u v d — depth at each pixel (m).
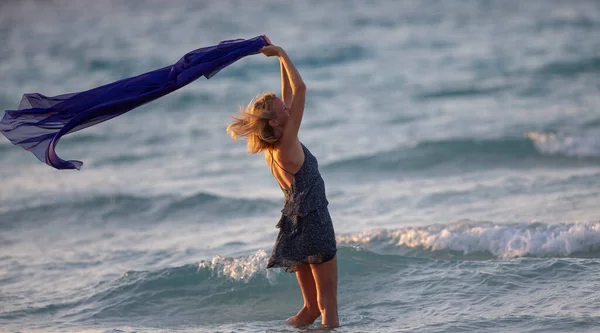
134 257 20.69
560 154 33.28
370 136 41.38
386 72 66.62
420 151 34.47
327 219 12.48
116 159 39.25
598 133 36.06
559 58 65.50
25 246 23.16
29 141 13.24
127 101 12.69
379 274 16.59
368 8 127.50
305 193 12.31
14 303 16.52
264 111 12.05
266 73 68.19
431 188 27.92
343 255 17.58
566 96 49.69
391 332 12.75
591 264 15.47
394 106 51.19
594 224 18.58
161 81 13.17
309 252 12.38
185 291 16.52
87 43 100.25
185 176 34.19
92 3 176.38
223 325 14.39
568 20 95.56
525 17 102.25
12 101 61.97
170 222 25.83
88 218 26.98
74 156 40.53
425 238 19.36
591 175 27.95
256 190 30.38
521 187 26.50
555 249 17.81
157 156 39.62
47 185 33.03
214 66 12.77
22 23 135.50
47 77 74.25
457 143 35.00
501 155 33.69
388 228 21.41
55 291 17.47
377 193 27.73
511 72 61.28
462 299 14.45
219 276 16.95
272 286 16.50
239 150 40.31
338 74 67.44
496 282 15.05
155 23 121.56
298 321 13.41
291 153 12.24
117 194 29.31
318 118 48.31
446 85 57.50
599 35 80.62
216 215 26.28
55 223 26.48
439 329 12.72
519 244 18.25
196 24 116.62
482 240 18.75
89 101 13.23
